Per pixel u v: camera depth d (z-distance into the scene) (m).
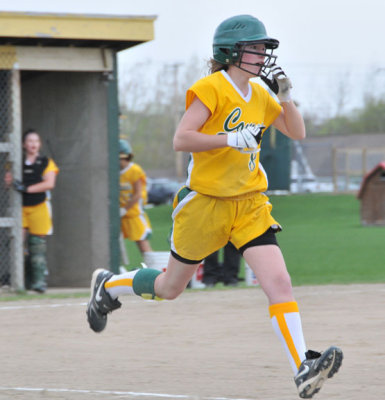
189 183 13.36
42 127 35.69
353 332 19.61
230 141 12.40
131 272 15.13
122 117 37.97
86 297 28.05
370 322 21.12
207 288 30.38
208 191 13.10
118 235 33.09
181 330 20.50
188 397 13.12
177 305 25.25
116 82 32.91
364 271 39.19
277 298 12.56
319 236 64.44
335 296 26.91
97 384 14.41
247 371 15.32
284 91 13.31
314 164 188.25
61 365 16.28
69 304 25.91
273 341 18.70
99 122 33.00
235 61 12.89
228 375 14.96
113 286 15.36
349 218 89.94
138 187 34.84
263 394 13.34
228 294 28.08
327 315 22.47
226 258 31.59
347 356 16.61
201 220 13.27
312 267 41.62
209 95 12.74
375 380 14.30
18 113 30.55
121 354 17.41
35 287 30.44
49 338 19.61
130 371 15.53
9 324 21.83
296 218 90.12
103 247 32.97
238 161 13.02
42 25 29.84
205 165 13.11
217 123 12.98
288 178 110.56
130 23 31.39
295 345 12.37
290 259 46.12
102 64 32.44
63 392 13.73
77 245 33.91
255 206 13.23
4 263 31.61
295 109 13.54
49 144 35.22
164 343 18.70
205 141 12.48
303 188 146.88
